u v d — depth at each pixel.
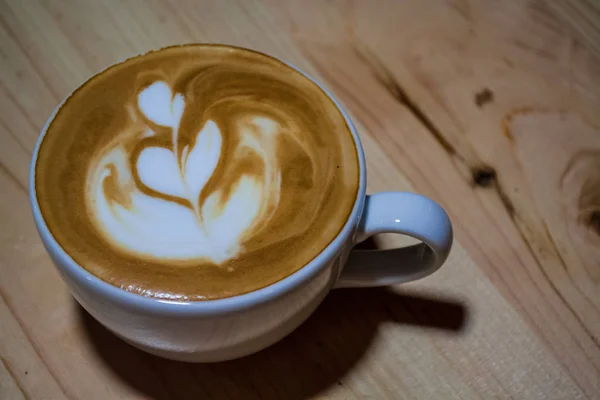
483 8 0.41
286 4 0.40
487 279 0.34
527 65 0.40
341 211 0.28
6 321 0.32
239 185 0.29
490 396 0.32
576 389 0.32
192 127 0.30
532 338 0.33
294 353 0.32
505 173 0.36
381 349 0.32
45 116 0.36
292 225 0.28
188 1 0.39
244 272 0.27
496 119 0.38
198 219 0.28
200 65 0.31
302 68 0.38
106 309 0.27
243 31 0.39
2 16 0.38
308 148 0.30
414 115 0.38
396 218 0.29
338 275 0.30
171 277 0.27
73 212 0.28
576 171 0.37
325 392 0.32
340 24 0.40
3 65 0.37
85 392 0.31
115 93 0.30
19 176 0.34
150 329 0.27
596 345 0.33
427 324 0.33
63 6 0.38
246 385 0.32
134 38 0.38
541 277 0.34
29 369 0.31
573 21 0.41
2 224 0.33
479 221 0.35
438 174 0.36
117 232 0.28
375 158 0.36
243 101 0.31
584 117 0.38
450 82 0.39
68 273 0.27
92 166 0.29
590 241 0.35
